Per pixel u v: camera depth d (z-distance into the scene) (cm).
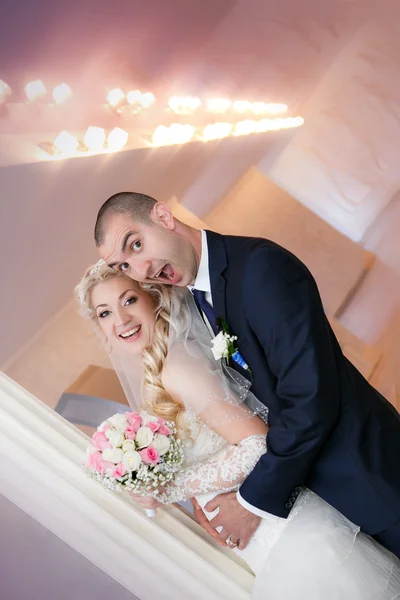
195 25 388
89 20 307
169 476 206
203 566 218
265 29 446
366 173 465
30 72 274
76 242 278
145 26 348
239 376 209
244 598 216
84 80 305
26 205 256
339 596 191
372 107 475
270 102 453
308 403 188
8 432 211
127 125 333
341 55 480
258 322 193
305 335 188
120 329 226
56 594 228
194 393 211
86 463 205
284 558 199
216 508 212
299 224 441
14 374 252
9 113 261
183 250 199
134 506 220
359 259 442
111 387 276
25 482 212
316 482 203
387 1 482
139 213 196
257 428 208
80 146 291
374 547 201
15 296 250
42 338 261
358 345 416
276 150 457
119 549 216
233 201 428
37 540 226
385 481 197
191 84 388
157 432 206
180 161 375
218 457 210
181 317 219
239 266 197
